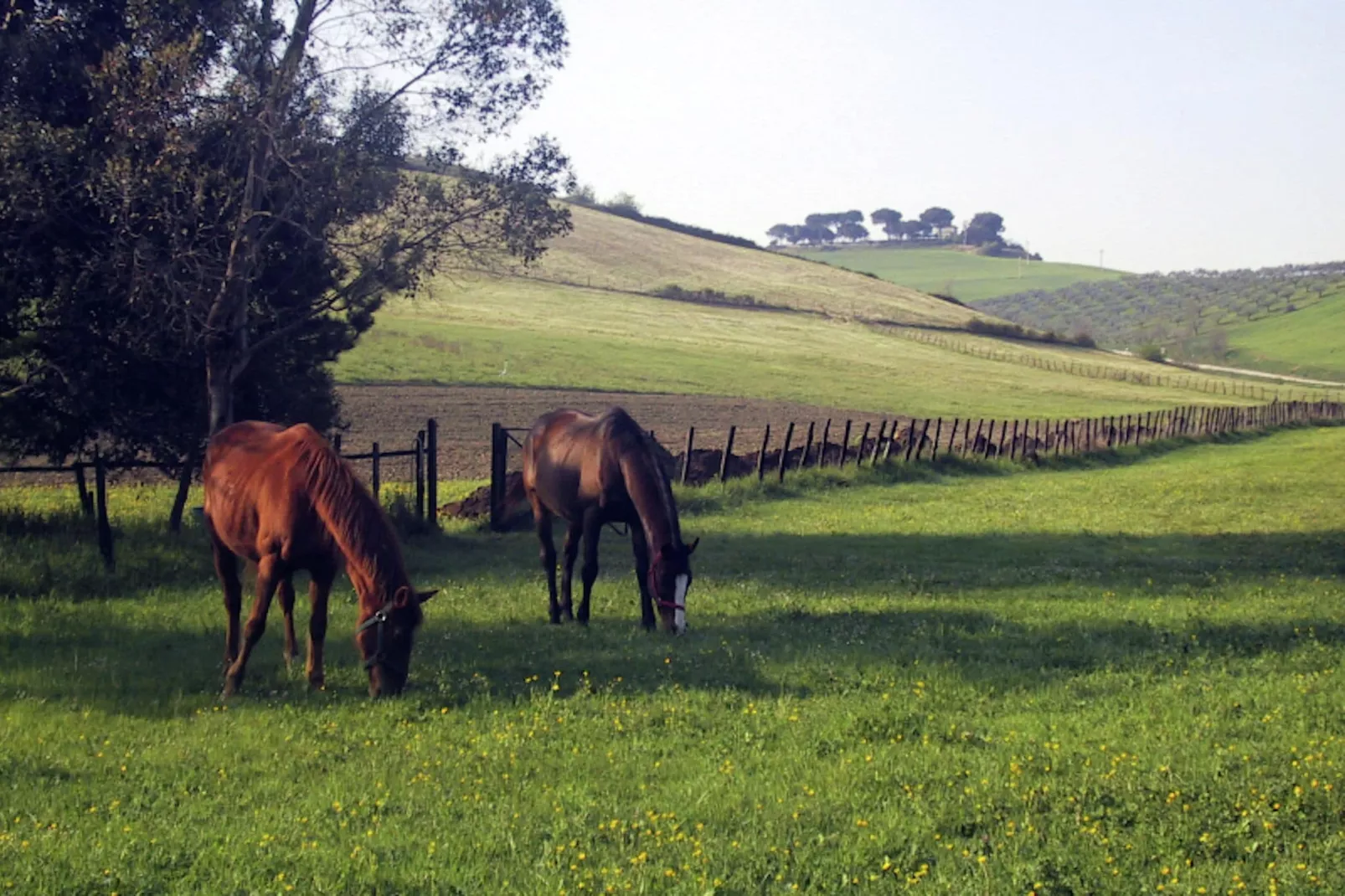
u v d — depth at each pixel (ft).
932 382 234.99
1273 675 32.42
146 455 70.64
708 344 247.29
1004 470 109.70
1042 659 34.63
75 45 57.67
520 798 22.80
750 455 91.56
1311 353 443.32
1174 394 261.65
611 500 39.83
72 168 53.88
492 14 58.34
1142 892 18.21
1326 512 78.95
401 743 26.66
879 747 25.85
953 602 44.91
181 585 45.88
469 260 63.10
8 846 20.04
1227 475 108.99
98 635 37.88
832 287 385.91
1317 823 20.95
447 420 126.21
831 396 194.70
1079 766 24.12
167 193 53.67
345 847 20.02
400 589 29.86
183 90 53.11
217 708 29.63
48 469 45.32
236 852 19.81
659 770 24.44
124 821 21.61
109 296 56.70
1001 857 19.42
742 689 31.14
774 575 51.42
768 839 20.15
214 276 55.21
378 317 217.77
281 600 34.01
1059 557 58.18
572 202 475.31
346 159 58.70
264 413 66.18
